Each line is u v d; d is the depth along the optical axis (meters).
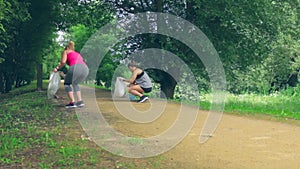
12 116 9.36
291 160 5.68
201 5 18.06
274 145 6.66
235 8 17.47
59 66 10.32
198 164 5.44
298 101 21.73
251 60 20.45
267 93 30.52
